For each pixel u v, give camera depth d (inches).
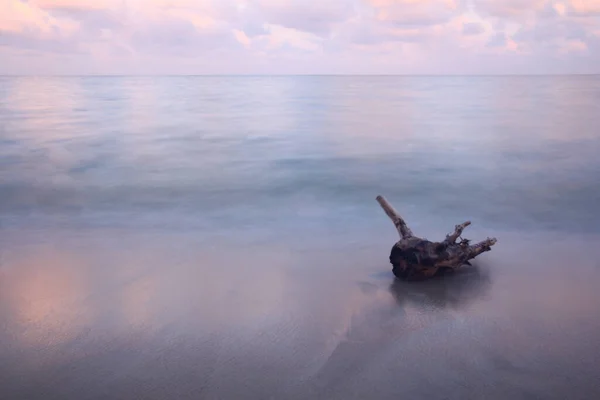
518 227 251.4
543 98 1015.6
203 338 133.6
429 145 490.9
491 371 115.9
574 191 322.0
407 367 117.9
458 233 176.6
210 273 185.2
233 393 108.4
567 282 173.3
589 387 109.3
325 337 133.3
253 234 240.1
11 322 144.7
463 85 1678.2
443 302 156.1
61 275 184.2
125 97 1122.0
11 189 339.0
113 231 247.1
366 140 524.4
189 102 997.8
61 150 475.2
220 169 397.1
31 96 1123.3
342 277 179.8
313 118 716.7
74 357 124.4
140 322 143.9
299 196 318.7
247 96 1186.6
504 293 163.2
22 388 111.1
